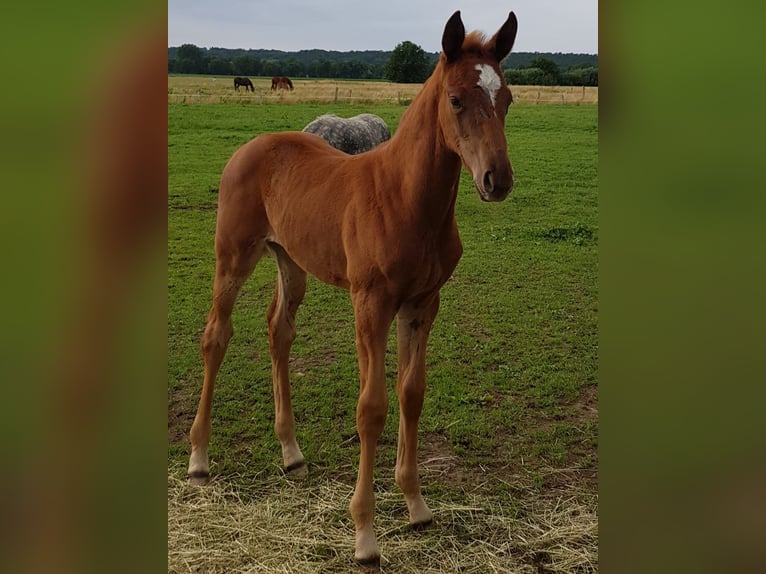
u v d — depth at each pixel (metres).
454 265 3.15
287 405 3.77
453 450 3.91
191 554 3.04
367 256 2.94
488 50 2.72
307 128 7.85
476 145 2.54
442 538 3.21
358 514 3.03
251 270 3.82
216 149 13.43
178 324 5.67
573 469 3.73
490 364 4.93
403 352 3.23
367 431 2.98
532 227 8.45
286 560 3.04
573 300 6.12
